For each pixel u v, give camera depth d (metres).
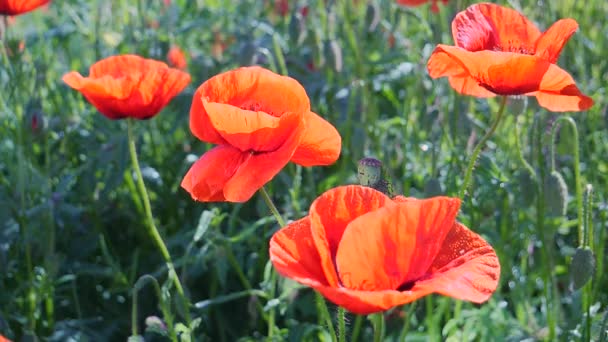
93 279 1.31
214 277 1.26
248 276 1.27
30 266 1.22
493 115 1.27
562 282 1.29
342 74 1.40
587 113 1.32
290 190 1.18
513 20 1.02
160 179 1.33
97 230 1.32
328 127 0.91
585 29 1.51
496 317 1.21
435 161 1.18
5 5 1.25
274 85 0.93
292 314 1.24
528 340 1.19
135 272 1.29
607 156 1.33
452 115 1.22
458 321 1.19
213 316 1.29
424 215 0.83
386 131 1.39
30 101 1.27
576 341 1.11
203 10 1.71
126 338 1.28
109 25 1.66
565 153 1.25
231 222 1.21
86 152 1.40
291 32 1.32
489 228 1.23
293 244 0.85
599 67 1.41
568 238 1.31
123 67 1.10
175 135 1.48
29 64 1.36
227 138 0.92
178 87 1.06
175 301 1.09
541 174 1.15
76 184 1.38
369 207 0.86
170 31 1.55
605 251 1.23
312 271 0.85
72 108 1.48
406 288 0.85
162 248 1.06
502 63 0.96
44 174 1.33
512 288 1.26
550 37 1.00
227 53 1.55
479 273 0.85
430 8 1.49
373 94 1.44
